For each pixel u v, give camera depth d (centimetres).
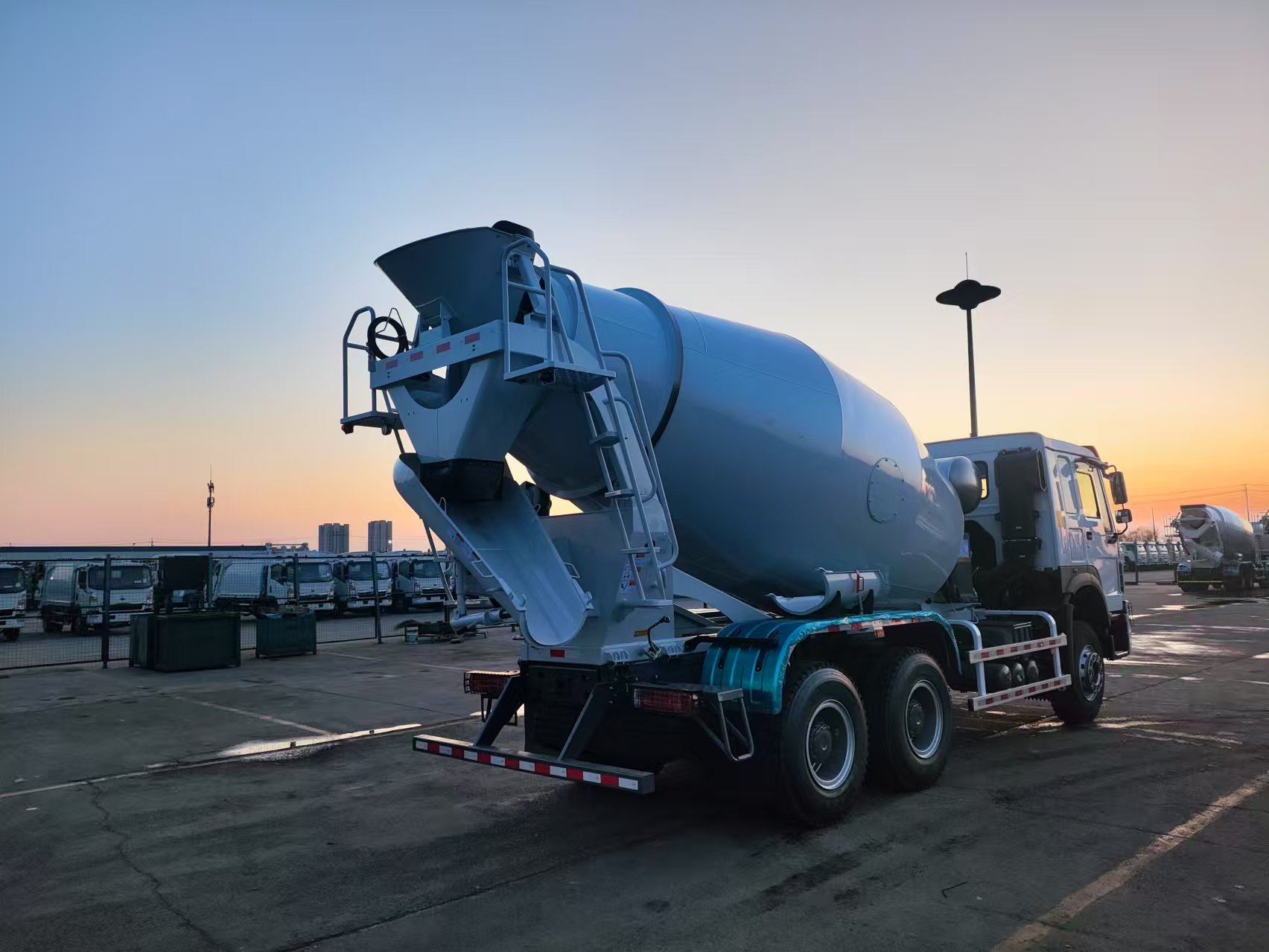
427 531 545
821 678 576
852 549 693
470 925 426
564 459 559
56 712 1133
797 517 650
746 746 546
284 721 1044
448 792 697
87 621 2602
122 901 468
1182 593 3597
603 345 559
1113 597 1003
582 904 450
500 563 525
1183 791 636
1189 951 378
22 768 804
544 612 529
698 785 701
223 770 789
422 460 531
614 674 534
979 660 735
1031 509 908
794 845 536
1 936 424
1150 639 1814
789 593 686
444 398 530
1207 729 873
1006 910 424
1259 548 3956
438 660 1758
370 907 453
